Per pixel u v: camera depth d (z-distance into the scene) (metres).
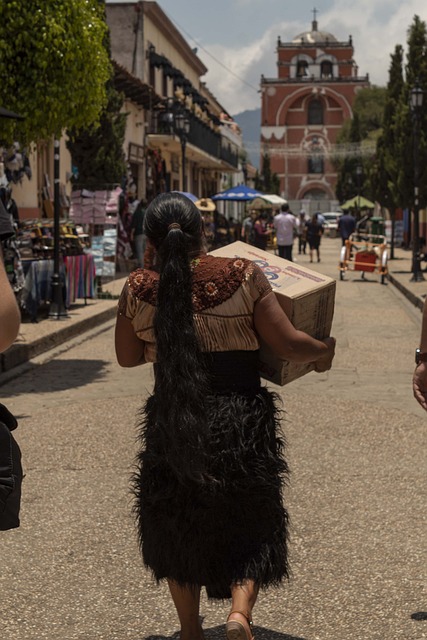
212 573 3.42
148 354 3.56
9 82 10.89
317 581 4.74
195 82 57.09
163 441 3.31
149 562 3.53
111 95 23.48
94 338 15.02
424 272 27.94
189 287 3.33
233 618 3.22
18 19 10.68
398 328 16.12
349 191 78.25
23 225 16.25
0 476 2.98
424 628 4.18
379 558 5.05
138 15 39.72
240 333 3.39
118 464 7.01
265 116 110.00
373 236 26.94
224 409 3.32
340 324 16.67
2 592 4.63
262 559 3.36
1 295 2.80
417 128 25.27
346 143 78.69
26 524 5.66
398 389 10.35
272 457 3.41
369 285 25.58
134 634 4.17
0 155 13.42
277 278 3.64
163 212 3.44
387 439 7.83
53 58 10.98
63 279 16.17
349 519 5.71
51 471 6.84
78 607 4.46
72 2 10.98
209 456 3.27
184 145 34.38
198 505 3.35
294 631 4.17
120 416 8.80
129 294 3.50
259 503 3.38
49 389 10.41
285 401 9.53
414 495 6.21
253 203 49.06
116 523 5.68
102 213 20.95
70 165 23.67
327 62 112.94
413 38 28.97
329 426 8.32
